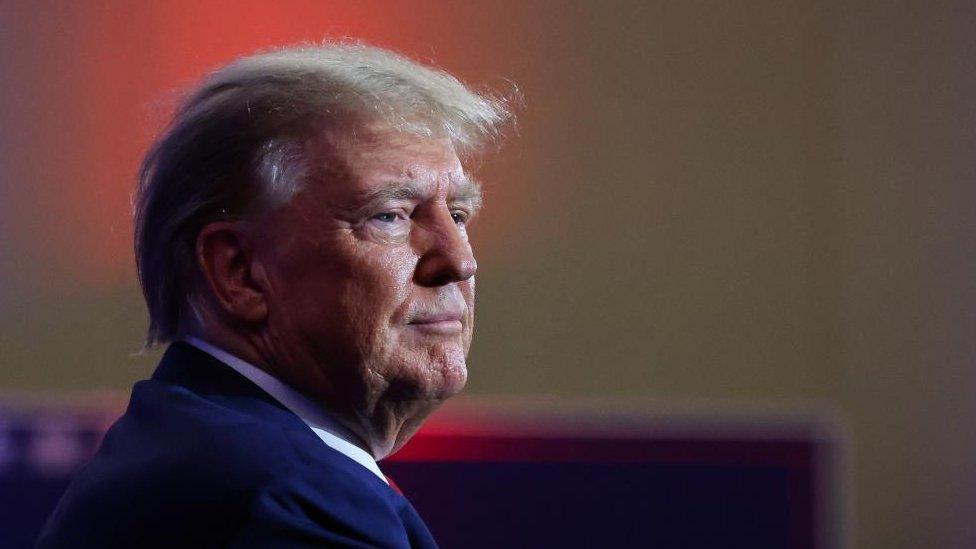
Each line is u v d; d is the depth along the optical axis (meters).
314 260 2.76
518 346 9.31
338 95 2.80
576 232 9.34
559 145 9.32
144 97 9.01
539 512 6.25
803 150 9.44
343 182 2.75
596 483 6.28
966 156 9.43
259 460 2.54
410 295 2.81
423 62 9.20
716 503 6.34
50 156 9.01
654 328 9.37
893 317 9.47
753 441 6.45
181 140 2.86
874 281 9.47
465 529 6.23
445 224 2.85
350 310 2.76
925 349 9.46
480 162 3.24
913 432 9.46
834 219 9.46
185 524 2.48
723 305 9.41
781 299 9.45
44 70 9.01
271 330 2.84
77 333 9.01
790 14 9.45
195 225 2.86
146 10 9.02
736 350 9.42
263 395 2.83
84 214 9.02
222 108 2.82
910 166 9.47
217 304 2.89
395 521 2.62
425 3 9.21
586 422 6.54
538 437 6.31
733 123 9.41
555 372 9.30
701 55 9.41
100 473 2.74
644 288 9.38
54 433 7.11
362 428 2.91
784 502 6.39
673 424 6.43
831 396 9.44
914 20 9.47
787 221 9.43
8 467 6.69
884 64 9.47
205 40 9.02
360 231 2.77
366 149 2.78
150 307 3.01
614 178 9.35
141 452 2.70
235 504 2.46
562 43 9.31
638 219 9.38
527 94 9.29
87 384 8.99
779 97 9.45
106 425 7.29
